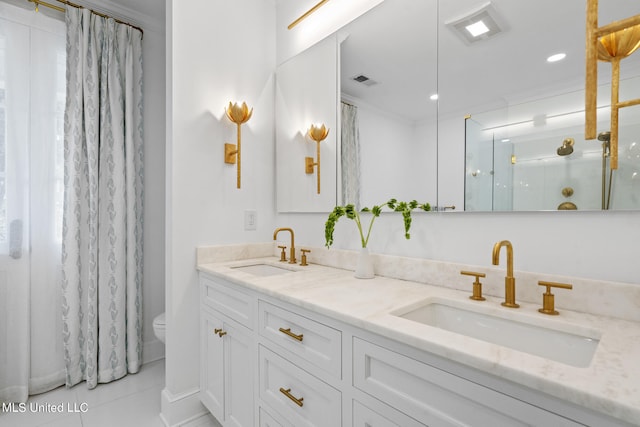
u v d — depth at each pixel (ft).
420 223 4.40
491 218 3.71
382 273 4.75
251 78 6.68
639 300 2.72
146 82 8.11
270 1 7.07
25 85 6.29
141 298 7.70
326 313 3.08
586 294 2.98
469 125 3.85
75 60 6.75
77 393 6.48
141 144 7.79
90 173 6.75
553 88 3.23
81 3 7.06
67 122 6.61
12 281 6.11
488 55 3.69
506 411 1.93
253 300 4.29
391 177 4.68
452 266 3.94
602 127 2.93
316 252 5.96
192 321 5.75
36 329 6.41
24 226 6.23
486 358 1.97
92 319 6.73
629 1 2.81
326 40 5.81
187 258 5.71
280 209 6.91
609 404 1.54
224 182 6.23
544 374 1.78
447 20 4.06
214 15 6.14
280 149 6.91
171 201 5.54
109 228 7.08
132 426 5.48
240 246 6.37
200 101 5.91
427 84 4.26
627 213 2.86
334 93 5.65
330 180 5.74
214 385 5.30
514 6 3.51
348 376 2.93
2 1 6.08
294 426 3.59
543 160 3.29
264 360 4.09
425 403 2.35
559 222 3.23
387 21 4.77
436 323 3.56
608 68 2.89
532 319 2.88
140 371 7.48
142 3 7.54
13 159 6.16
